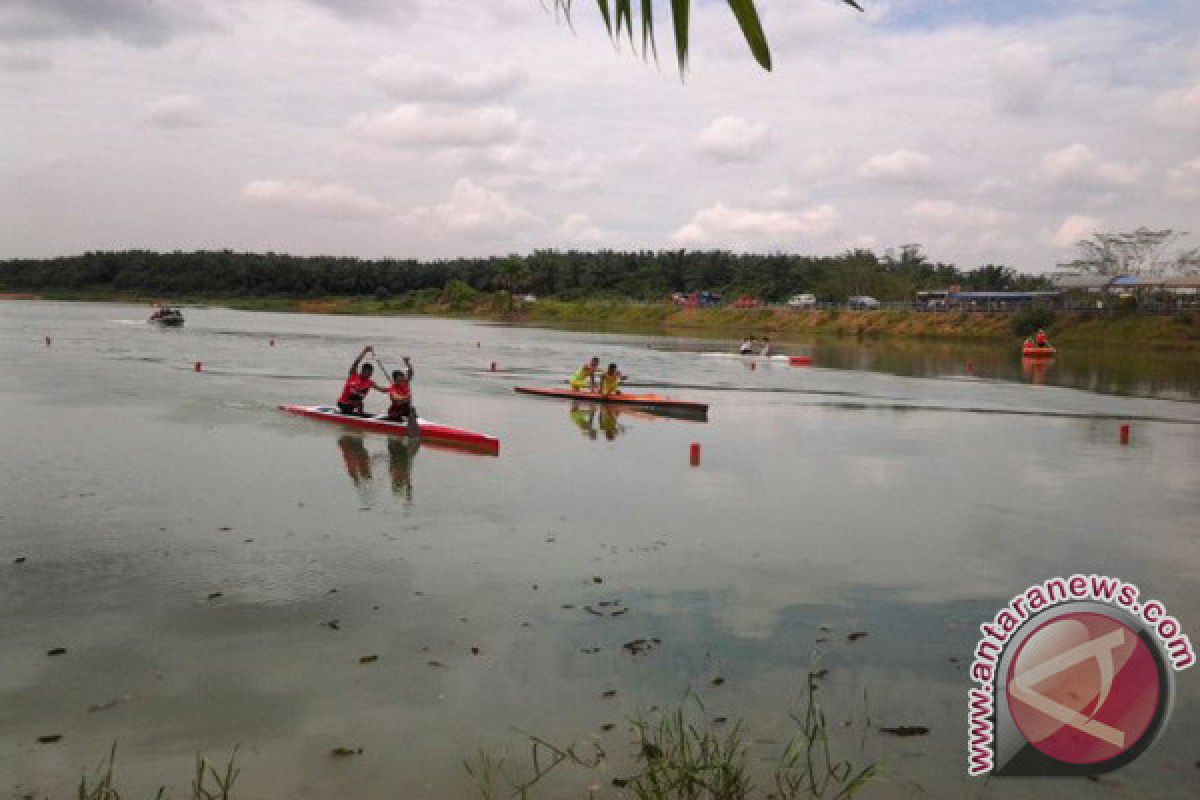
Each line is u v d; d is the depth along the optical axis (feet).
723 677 24.43
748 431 68.49
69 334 172.76
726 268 496.64
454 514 40.65
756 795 18.61
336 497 43.29
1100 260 336.90
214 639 26.30
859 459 57.31
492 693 23.25
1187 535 39.58
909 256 433.07
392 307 487.61
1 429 59.21
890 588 31.94
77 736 20.75
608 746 20.67
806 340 243.19
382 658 25.22
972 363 158.20
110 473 46.91
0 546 34.27
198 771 18.48
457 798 18.51
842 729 21.70
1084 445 64.80
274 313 434.71
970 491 48.19
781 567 34.12
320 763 19.79
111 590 30.01
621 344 202.90
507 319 404.57
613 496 45.14
